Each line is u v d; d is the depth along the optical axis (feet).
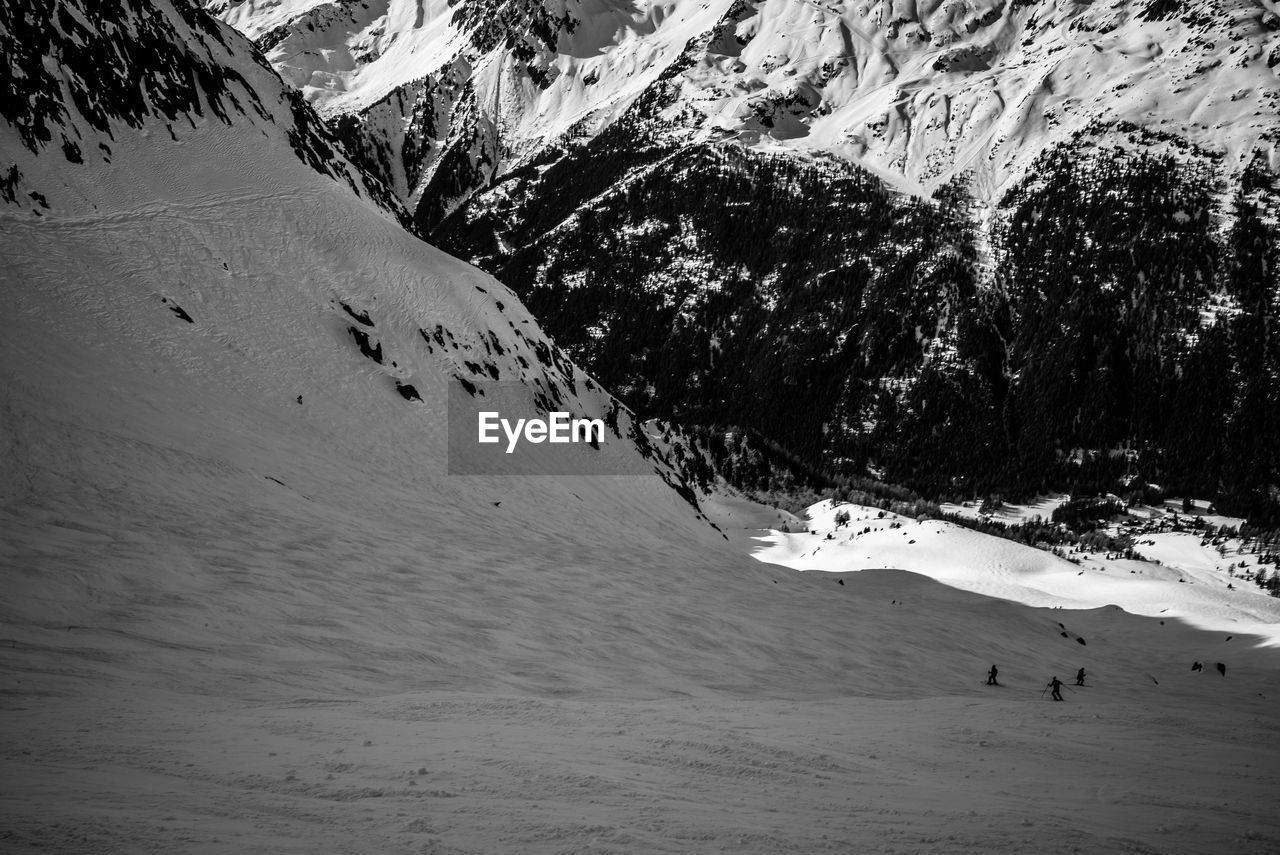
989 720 96.12
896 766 62.90
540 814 39.42
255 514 141.69
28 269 182.50
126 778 40.83
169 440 153.07
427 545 164.86
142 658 81.35
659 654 136.77
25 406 134.51
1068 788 60.39
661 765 54.13
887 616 222.48
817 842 38.81
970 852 39.22
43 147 226.17
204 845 31.60
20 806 34.30
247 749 49.11
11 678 68.23
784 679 139.03
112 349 175.42
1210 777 70.03
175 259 222.48
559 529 227.20
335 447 202.18
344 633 106.32
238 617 101.40
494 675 104.94
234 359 205.36
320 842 33.35
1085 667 226.79
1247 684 241.55
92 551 106.63
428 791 42.11
